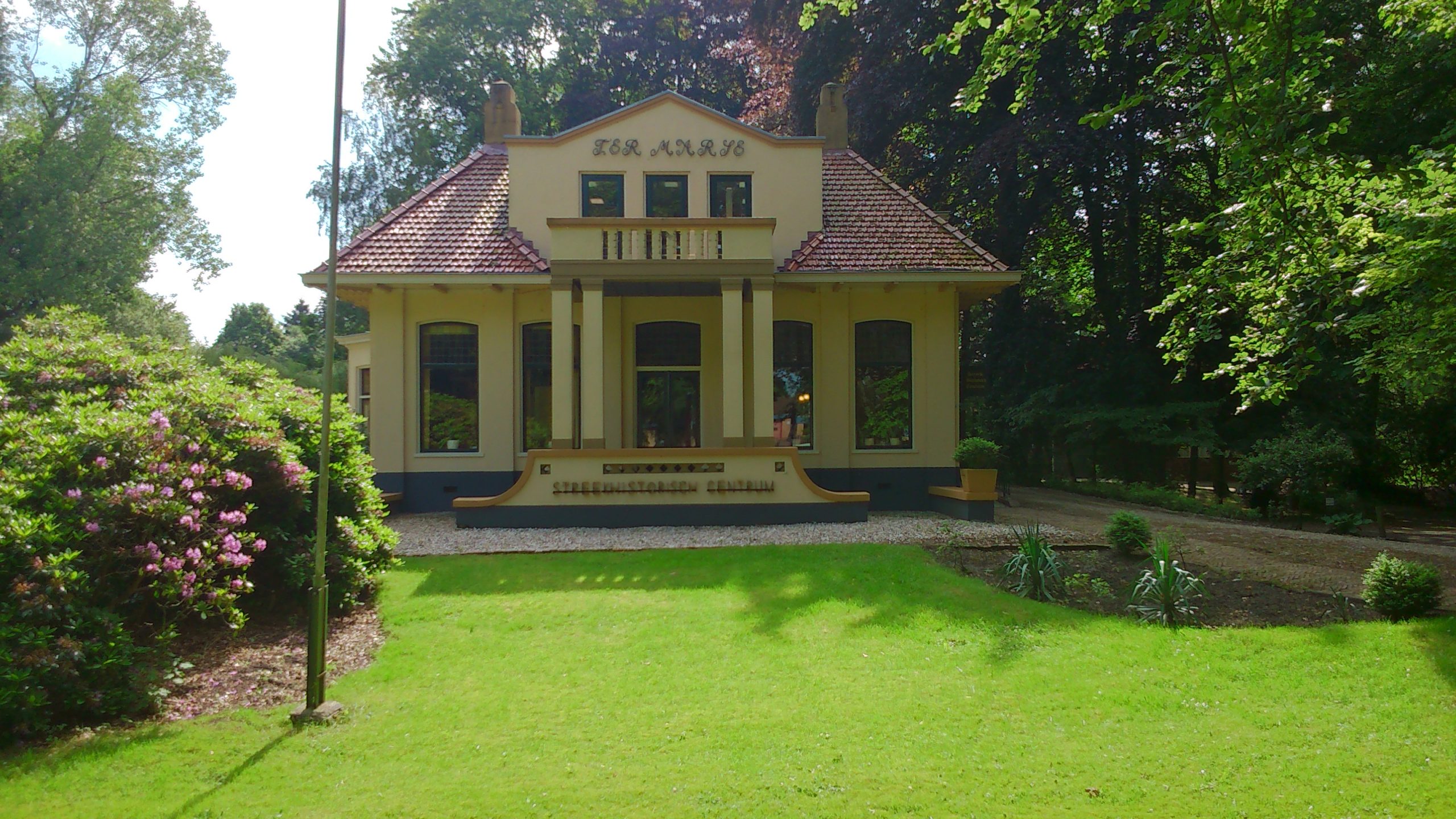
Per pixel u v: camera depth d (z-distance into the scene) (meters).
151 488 5.82
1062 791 4.39
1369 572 7.74
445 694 5.78
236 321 51.50
